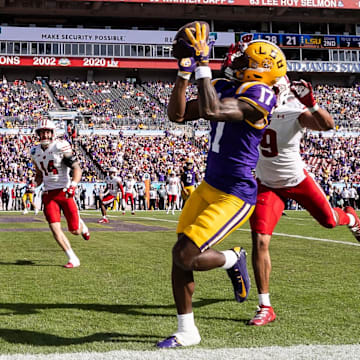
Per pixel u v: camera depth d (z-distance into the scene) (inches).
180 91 296.8
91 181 2871.6
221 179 313.1
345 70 5059.1
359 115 4384.8
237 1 4923.7
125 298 421.7
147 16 5029.5
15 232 1091.3
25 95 4313.5
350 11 5231.3
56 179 598.9
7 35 4653.1
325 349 286.5
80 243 855.7
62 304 398.9
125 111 4271.7
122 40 4872.0
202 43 279.7
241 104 288.4
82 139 3440.0
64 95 4466.0
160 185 2854.3
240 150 307.7
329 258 668.7
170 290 454.0
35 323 342.6
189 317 301.6
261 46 313.4
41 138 600.7
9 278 513.7
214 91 279.0
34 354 275.6
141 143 3467.0
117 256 684.7
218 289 464.8
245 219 319.0
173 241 893.8
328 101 4685.0
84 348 288.4
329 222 443.2
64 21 5068.9
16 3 4722.0
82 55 4798.2
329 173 3051.2
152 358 270.5
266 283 360.5
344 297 427.8
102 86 4778.5
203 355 276.1
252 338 310.8
